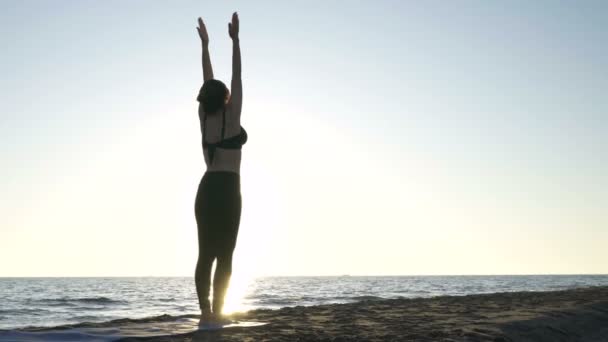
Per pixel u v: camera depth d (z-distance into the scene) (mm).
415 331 5254
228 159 4699
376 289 75312
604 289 21375
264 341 4180
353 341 4469
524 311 8289
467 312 8102
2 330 4543
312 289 78625
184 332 4531
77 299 49469
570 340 6449
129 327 4914
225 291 4859
